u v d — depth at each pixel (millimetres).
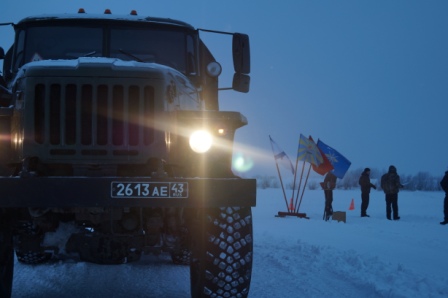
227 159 4645
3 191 4141
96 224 4586
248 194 4348
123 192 4203
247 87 6590
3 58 6305
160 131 4480
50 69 4422
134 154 4445
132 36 6320
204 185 4293
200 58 6664
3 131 4527
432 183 53875
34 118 4383
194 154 4625
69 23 6258
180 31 6469
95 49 6207
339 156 18500
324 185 18062
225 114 4691
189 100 5703
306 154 18531
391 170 17750
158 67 4629
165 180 4250
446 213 15453
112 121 4441
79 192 4168
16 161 4477
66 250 4641
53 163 4414
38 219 4504
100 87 4445
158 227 4578
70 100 4422
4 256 4637
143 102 4480
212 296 4504
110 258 4613
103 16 6301
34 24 6250
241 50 6527
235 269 4473
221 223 4480
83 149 4398
